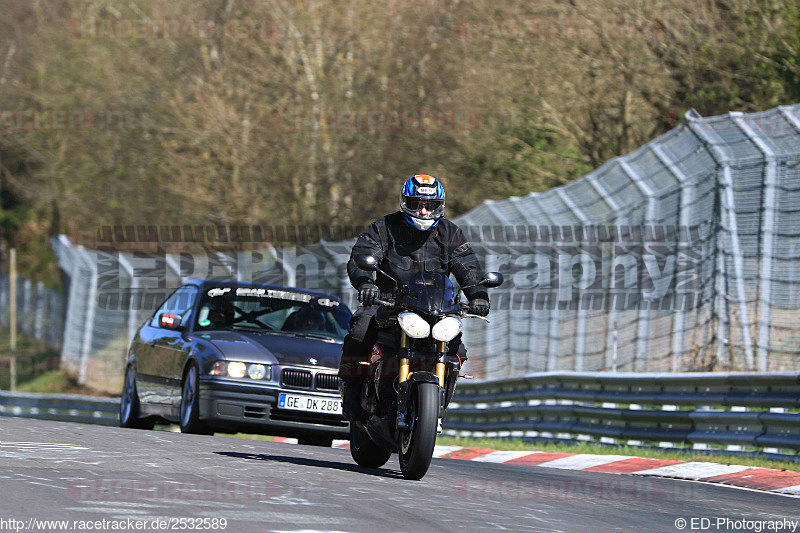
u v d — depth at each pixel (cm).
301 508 1966
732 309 4716
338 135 12062
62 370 10444
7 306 14100
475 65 11275
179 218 13188
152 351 4397
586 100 10606
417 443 2498
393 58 11794
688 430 4022
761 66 9356
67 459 2472
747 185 4681
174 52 13312
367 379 2723
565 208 5553
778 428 3631
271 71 12406
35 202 17050
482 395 5441
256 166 12306
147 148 13688
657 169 5138
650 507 2397
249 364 3856
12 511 1772
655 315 5103
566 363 5447
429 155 11588
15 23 15238
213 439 3406
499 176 11188
